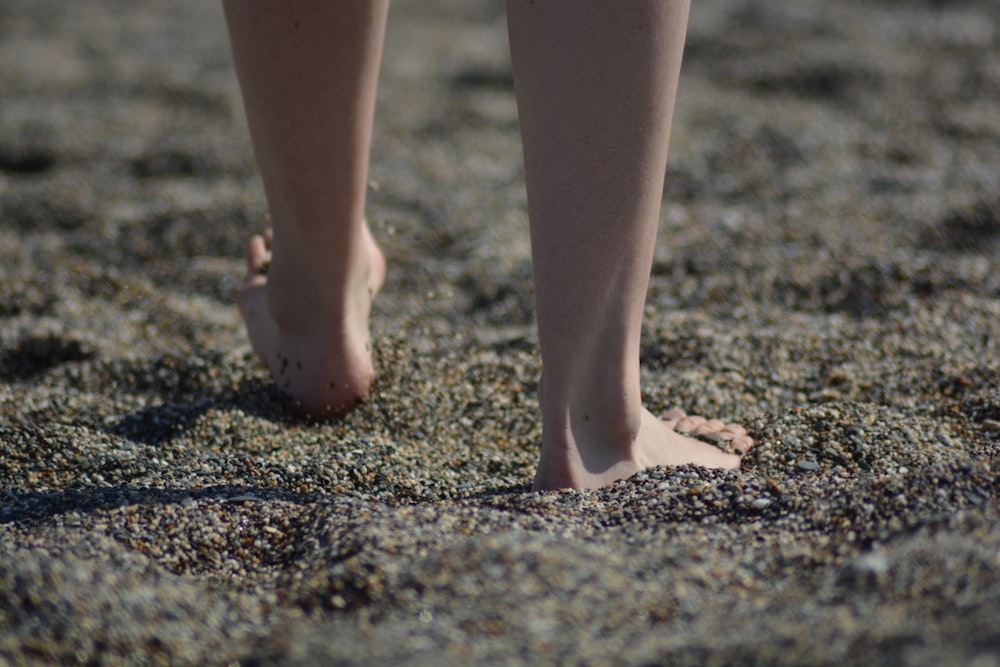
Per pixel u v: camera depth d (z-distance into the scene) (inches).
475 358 67.9
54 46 170.4
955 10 168.1
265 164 59.9
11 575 49.4
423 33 177.9
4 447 60.4
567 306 55.0
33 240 88.6
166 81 143.8
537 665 46.8
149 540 53.2
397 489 59.2
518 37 54.0
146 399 66.1
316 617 49.3
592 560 49.8
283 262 62.1
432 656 46.9
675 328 70.0
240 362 67.9
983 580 47.5
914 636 45.9
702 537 52.0
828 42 147.9
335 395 63.6
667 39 53.7
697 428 61.2
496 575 49.3
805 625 47.0
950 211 84.4
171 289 79.0
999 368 65.7
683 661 46.4
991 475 52.7
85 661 47.9
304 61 57.7
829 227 83.4
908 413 63.3
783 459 59.6
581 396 56.2
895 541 50.3
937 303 72.6
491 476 60.6
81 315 74.9
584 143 53.8
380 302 76.0
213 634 48.9
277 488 57.8
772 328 70.4
